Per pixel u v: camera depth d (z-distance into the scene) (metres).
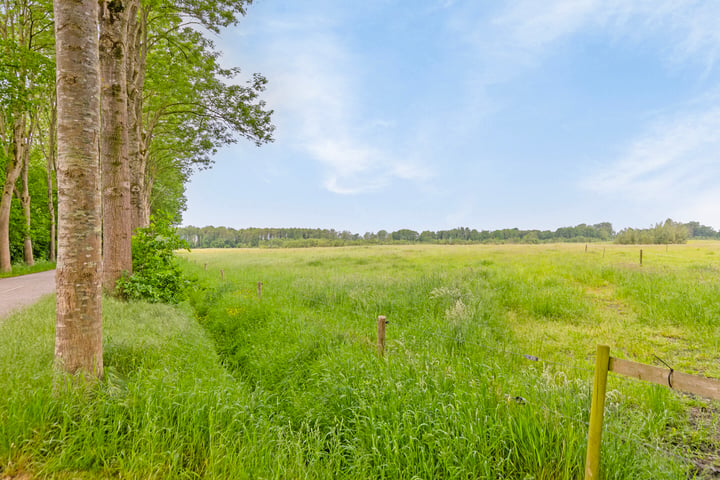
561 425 2.87
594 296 10.83
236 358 6.54
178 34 17.20
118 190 8.44
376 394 3.72
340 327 7.14
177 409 3.21
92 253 3.41
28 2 17.66
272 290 12.23
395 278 13.72
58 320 3.35
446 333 6.61
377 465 2.90
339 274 17.23
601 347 2.27
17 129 19.41
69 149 3.25
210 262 30.44
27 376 3.33
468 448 2.78
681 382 1.91
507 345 6.26
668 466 2.71
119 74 8.39
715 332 6.80
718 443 3.30
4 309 8.16
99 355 3.49
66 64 3.21
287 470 2.78
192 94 17.88
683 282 10.85
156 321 6.40
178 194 43.38
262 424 3.45
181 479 2.62
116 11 8.30
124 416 3.04
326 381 4.34
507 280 12.59
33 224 28.16
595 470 2.34
